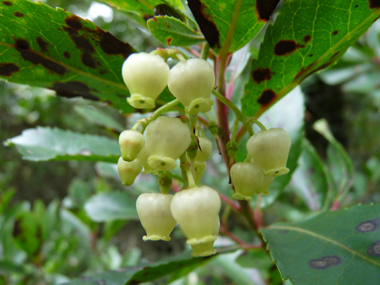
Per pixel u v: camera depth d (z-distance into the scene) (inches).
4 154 17.3
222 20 2.1
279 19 2.1
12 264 5.7
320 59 2.3
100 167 5.0
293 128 3.2
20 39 2.3
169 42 2.1
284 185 3.1
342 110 11.3
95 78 2.7
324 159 10.3
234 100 3.5
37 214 5.9
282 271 2.0
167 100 2.7
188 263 2.7
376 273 1.9
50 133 3.6
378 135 12.0
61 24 2.2
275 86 2.4
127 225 17.8
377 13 2.0
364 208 2.3
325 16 2.0
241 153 3.2
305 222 2.6
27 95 14.3
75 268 8.2
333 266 1.9
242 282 4.6
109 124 4.2
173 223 1.8
